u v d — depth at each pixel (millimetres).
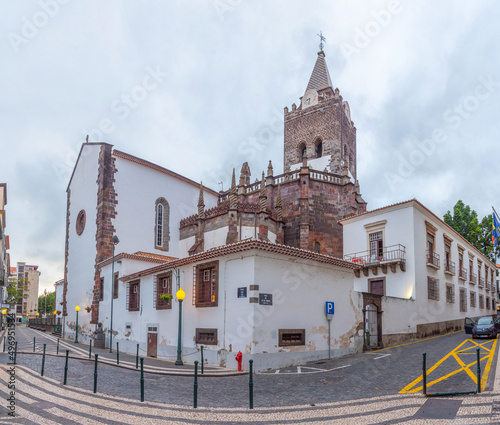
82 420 9766
